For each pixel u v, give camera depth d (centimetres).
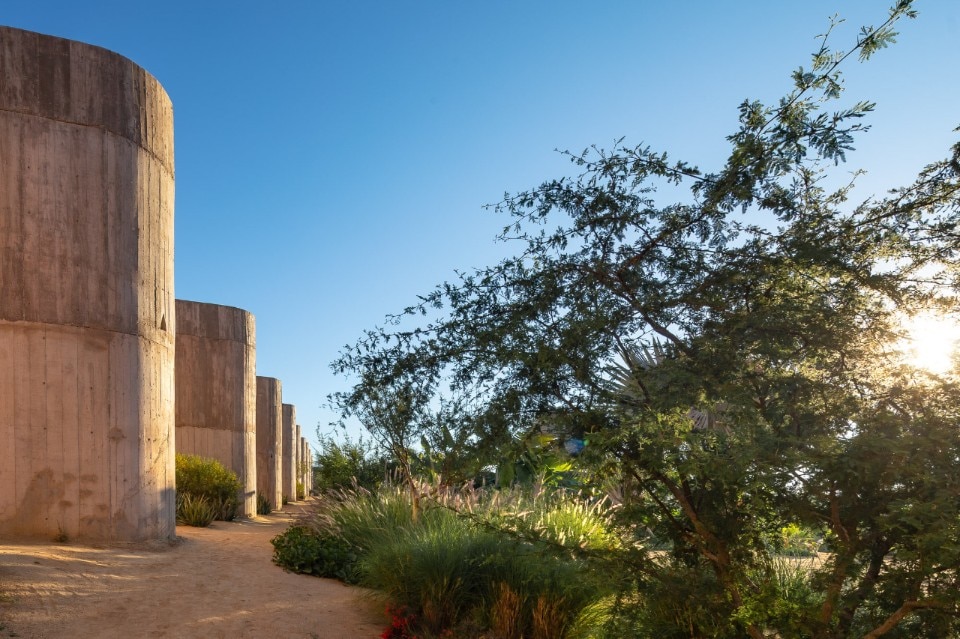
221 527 1387
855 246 415
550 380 446
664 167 425
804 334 398
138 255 991
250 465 1873
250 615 678
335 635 649
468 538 736
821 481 369
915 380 392
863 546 372
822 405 405
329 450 1490
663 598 430
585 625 620
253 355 1933
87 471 905
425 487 952
